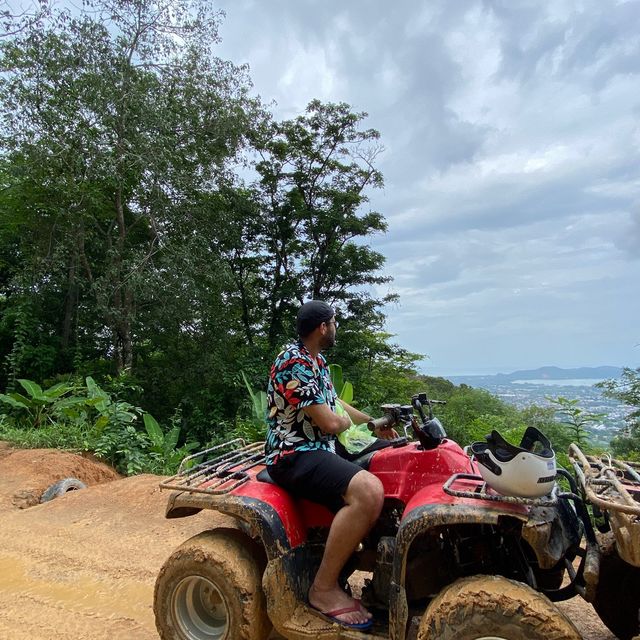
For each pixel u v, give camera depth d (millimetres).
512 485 2678
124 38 14781
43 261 15711
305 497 3225
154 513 6227
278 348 17719
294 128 19547
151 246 15414
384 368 20734
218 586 3127
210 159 16469
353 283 19938
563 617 2439
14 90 14016
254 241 19656
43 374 16406
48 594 4363
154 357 17438
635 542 2459
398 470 3201
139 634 3717
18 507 7172
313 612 3061
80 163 14570
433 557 3115
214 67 16484
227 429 13828
